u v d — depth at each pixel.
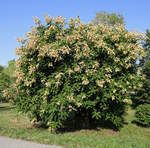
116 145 10.29
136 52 14.20
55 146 9.89
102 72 13.29
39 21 13.72
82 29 13.78
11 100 14.41
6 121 17.66
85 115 15.14
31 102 13.64
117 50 14.07
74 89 12.91
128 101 14.09
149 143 11.66
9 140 10.86
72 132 13.91
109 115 14.58
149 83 21.03
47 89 12.93
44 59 13.23
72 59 13.22
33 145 10.00
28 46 13.23
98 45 13.37
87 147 9.74
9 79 26.08
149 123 17.09
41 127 15.16
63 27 13.70
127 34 14.44
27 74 13.54
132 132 15.53
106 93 13.50
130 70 14.62
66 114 13.05
